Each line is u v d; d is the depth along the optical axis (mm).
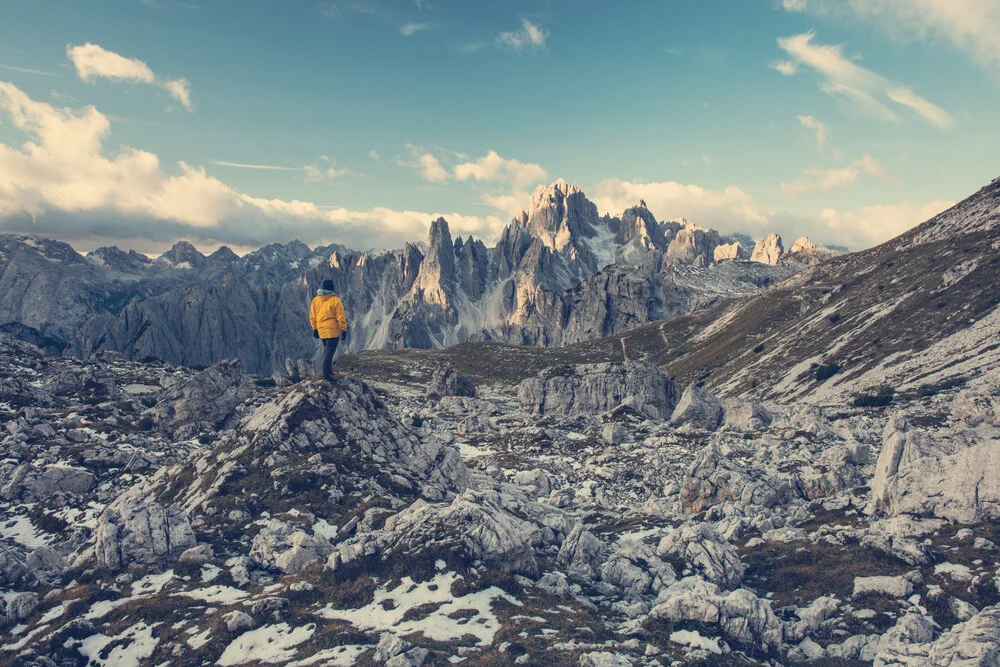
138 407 109562
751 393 158875
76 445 83000
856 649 35375
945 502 46719
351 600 40500
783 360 170125
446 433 112688
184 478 64812
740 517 55906
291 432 65438
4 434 84625
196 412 102500
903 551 42688
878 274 193000
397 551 44562
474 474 76750
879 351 138750
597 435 101438
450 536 45094
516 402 183500
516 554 44406
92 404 109438
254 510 56812
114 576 46312
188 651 36469
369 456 65812
